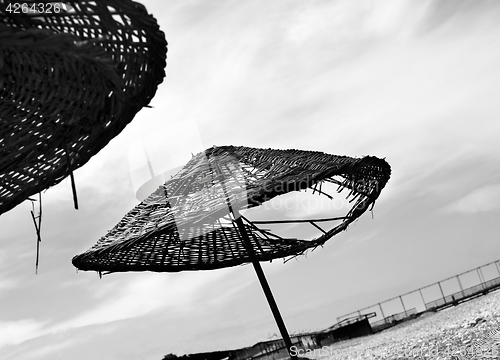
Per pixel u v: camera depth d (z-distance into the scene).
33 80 1.50
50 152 1.74
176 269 4.86
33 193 1.85
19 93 1.53
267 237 5.04
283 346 13.55
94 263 4.29
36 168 1.78
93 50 1.38
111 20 1.45
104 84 1.54
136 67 1.58
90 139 1.76
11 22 1.42
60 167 1.82
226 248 5.00
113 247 3.68
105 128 1.73
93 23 1.46
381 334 15.56
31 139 1.67
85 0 1.39
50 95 1.53
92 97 1.56
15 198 1.84
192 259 4.90
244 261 5.02
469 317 9.41
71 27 1.47
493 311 8.36
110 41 1.49
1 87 1.51
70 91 1.53
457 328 7.82
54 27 1.47
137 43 1.54
